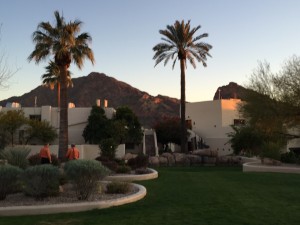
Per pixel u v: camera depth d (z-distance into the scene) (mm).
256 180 18266
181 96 40531
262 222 8883
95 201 11281
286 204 11383
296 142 38094
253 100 29562
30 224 8789
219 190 14633
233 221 8969
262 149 28562
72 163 11969
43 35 30266
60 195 12391
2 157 19047
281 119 28438
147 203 11688
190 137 55250
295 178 19047
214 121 59094
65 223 8867
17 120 40719
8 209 10078
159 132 54500
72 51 30531
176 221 8992
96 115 45094
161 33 41219
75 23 30578
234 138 37625
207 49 41000
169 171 26109
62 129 30516
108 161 22000
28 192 12016
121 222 8906
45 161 17500
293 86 27531
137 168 23078
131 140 46406
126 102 165125
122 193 13055
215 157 37219
